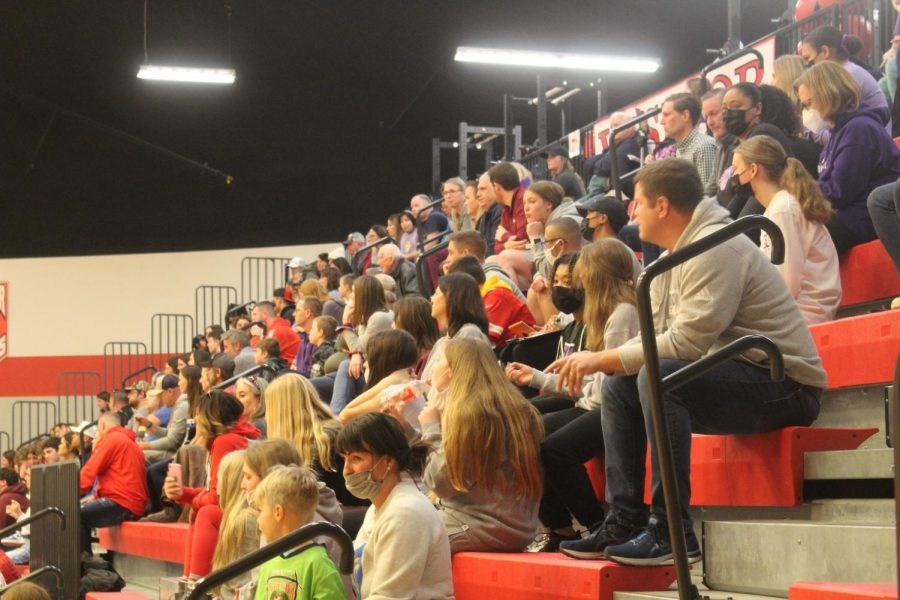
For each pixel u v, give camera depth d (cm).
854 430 378
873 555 308
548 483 434
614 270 425
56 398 1994
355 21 1836
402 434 381
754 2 1600
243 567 317
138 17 1883
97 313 2006
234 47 1973
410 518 367
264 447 455
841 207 537
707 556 363
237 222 2192
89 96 2061
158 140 2133
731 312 356
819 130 649
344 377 684
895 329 414
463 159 1559
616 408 373
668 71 1772
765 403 364
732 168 545
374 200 2141
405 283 952
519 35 1761
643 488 373
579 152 1173
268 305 1274
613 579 353
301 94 2066
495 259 715
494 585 399
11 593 514
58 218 2175
